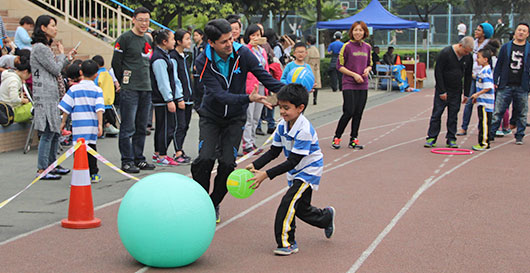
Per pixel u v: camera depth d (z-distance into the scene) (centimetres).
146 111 912
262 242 576
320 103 1930
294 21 4025
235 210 694
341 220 652
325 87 2545
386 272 495
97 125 825
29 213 672
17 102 1051
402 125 1463
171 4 1988
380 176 878
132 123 892
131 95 884
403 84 2388
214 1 2033
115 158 1016
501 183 833
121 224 493
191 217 488
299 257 531
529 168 937
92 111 820
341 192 779
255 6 2378
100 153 1060
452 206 711
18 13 1596
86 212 623
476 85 1162
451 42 4594
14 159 988
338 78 2394
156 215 480
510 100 1178
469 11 4597
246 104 621
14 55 1161
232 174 517
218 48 592
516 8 4403
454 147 1133
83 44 1559
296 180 540
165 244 481
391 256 535
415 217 664
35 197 745
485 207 707
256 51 1097
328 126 1438
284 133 532
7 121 1034
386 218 660
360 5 4491
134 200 490
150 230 479
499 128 1318
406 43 4647
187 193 496
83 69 820
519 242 577
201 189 511
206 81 604
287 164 516
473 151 1093
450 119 1128
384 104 1934
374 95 2250
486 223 641
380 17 2412
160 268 502
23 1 1595
